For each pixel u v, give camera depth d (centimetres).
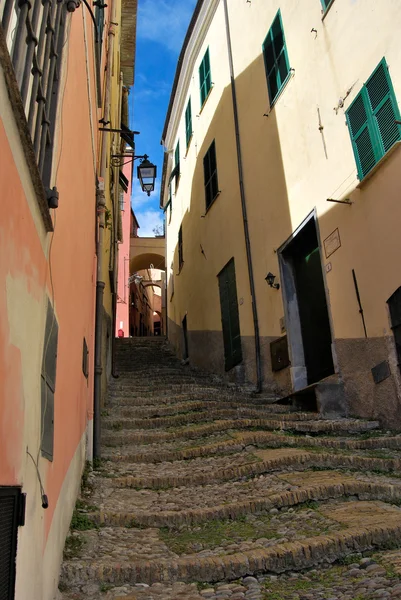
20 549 181
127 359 1581
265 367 897
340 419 633
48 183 257
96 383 571
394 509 360
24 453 191
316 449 515
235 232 1055
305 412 686
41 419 229
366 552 303
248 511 375
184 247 1573
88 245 533
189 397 806
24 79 213
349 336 658
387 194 579
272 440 536
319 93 740
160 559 303
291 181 823
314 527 336
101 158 730
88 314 536
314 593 261
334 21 702
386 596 245
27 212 200
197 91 1409
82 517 368
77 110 400
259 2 979
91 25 514
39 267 227
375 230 602
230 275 1077
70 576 283
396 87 566
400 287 555
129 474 488
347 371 662
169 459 526
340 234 679
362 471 456
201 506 398
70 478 359
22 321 190
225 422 605
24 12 212
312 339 790
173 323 1816
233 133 1091
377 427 590
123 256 2433
